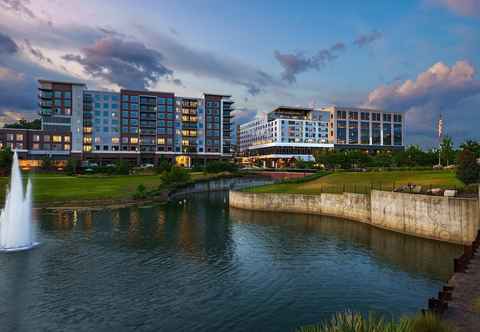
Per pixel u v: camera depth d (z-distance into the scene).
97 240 33.97
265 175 120.62
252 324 17.22
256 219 46.72
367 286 22.09
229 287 22.05
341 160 108.19
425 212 33.88
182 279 23.44
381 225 39.97
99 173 108.00
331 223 43.62
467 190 35.44
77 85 136.00
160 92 148.62
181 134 152.62
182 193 82.69
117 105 142.00
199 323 17.31
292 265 26.48
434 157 99.38
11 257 28.00
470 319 12.15
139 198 64.31
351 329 9.69
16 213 34.28
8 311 18.55
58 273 24.39
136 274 24.34
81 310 18.69
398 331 9.38
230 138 163.38
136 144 143.75
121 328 16.80
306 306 19.27
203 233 37.75
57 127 133.50
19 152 126.31
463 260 17.39
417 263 26.48
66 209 53.47
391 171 75.12
